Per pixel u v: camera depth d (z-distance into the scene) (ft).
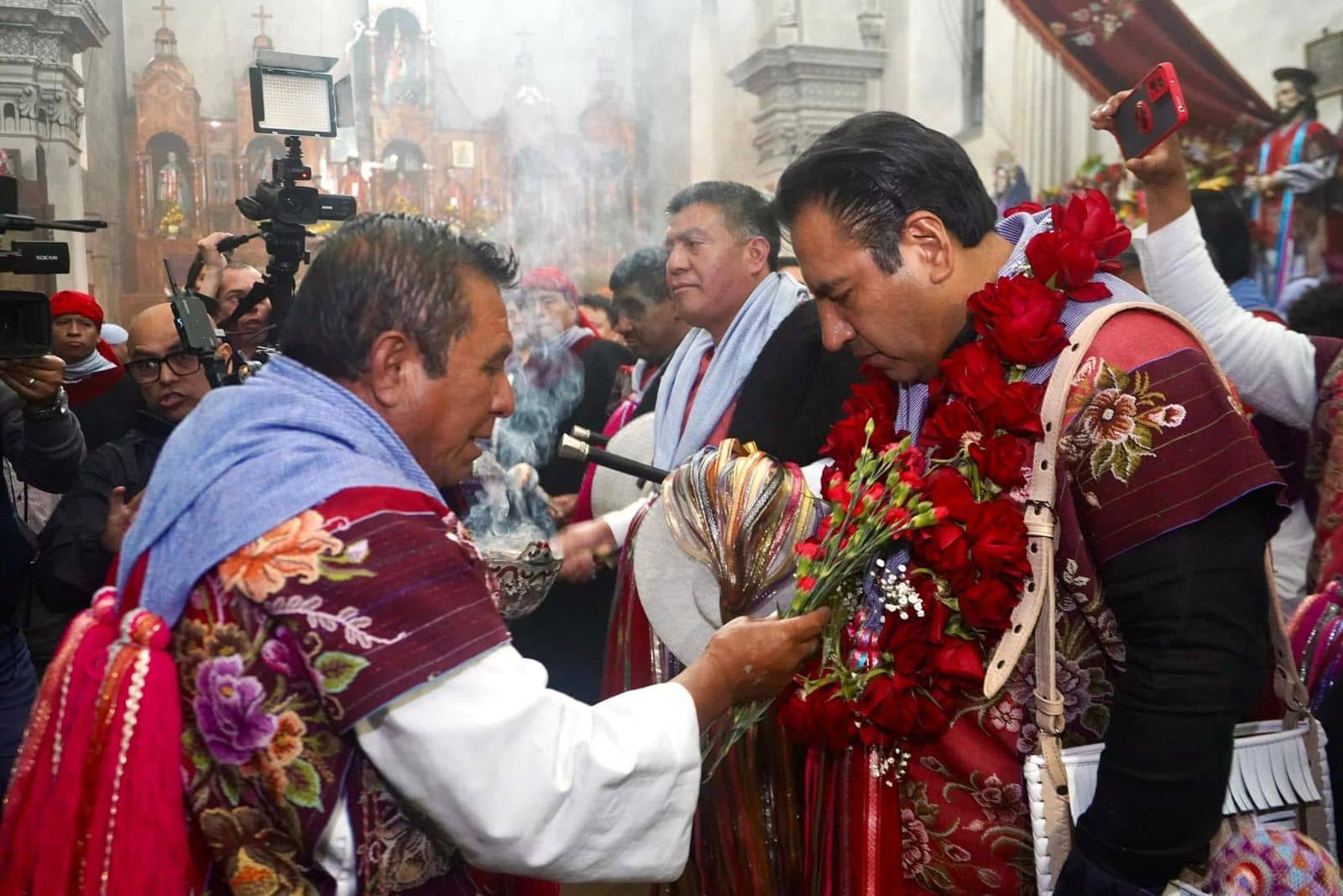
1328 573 4.95
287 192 7.45
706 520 4.70
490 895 3.50
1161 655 3.20
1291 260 21.47
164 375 6.70
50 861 2.80
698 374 6.88
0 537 6.03
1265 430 6.13
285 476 2.95
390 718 2.84
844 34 37.52
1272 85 22.11
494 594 3.22
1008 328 3.41
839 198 3.64
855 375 5.93
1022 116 29.89
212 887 3.05
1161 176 5.34
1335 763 4.65
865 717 3.75
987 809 3.76
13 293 6.09
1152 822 3.19
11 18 29.84
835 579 3.78
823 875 4.19
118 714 2.82
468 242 3.34
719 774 4.82
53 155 31.17
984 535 3.44
